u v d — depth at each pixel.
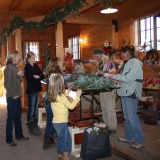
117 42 7.84
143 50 6.41
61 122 3.18
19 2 9.09
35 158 3.60
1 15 10.35
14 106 4.06
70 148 3.26
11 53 3.96
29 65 4.65
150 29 6.57
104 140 3.35
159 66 5.35
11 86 3.96
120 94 3.53
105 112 4.25
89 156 3.30
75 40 11.13
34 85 4.68
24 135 4.65
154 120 4.73
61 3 8.78
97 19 7.63
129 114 3.47
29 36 11.45
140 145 3.48
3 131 4.95
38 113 5.02
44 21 7.06
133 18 6.95
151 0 6.15
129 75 3.33
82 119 3.81
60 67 3.69
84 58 10.01
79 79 3.86
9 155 3.73
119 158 3.50
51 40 11.88
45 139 3.92
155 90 5.32
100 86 3.63
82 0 4.88
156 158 3.15
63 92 3.18
